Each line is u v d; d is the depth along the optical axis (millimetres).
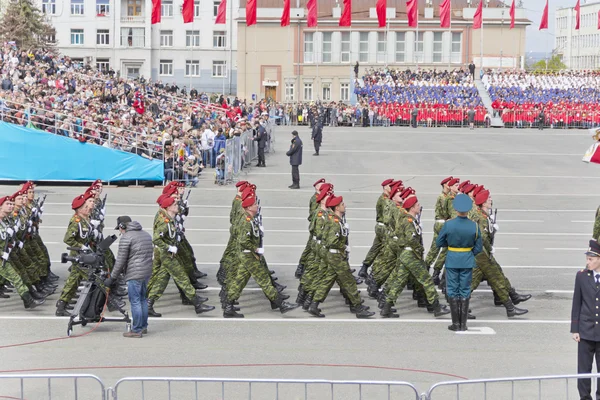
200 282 19125
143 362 13242
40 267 17828
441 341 14570
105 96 48219
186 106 52375
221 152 37500
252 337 14758
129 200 32844
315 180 38875
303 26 89188
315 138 47500
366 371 12852
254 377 12531
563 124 67625
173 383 12320
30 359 13359
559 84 72750
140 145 37656
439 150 50188
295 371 12836
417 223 15938
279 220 28922
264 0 90125
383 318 16203
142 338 14664
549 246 24203
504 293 16172
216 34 100375
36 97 40531
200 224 27797
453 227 15117
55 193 34531
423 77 74688
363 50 89875
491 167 43562
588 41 129750
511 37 88562
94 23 98062
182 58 100000
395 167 43219
